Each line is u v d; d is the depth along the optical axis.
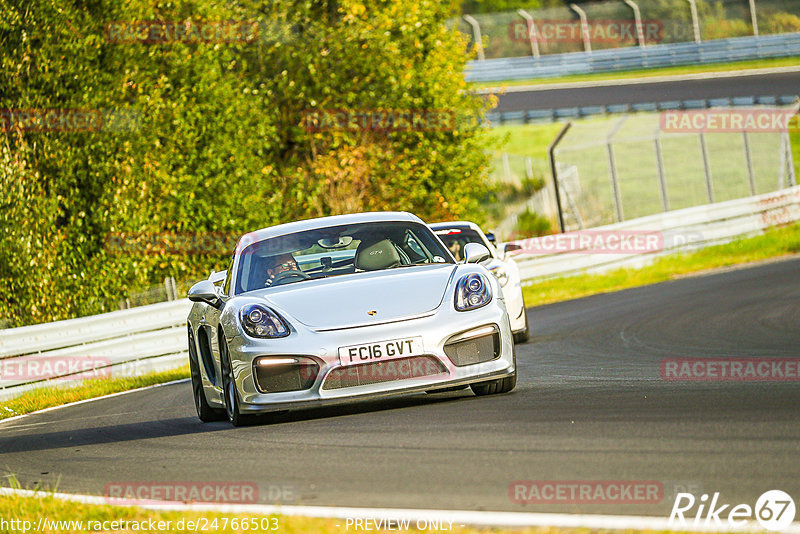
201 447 21.73
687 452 16.27
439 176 84.31
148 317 49.78
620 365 30.16
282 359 22.39
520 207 120.69
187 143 70.75
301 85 81.50
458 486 15.35
